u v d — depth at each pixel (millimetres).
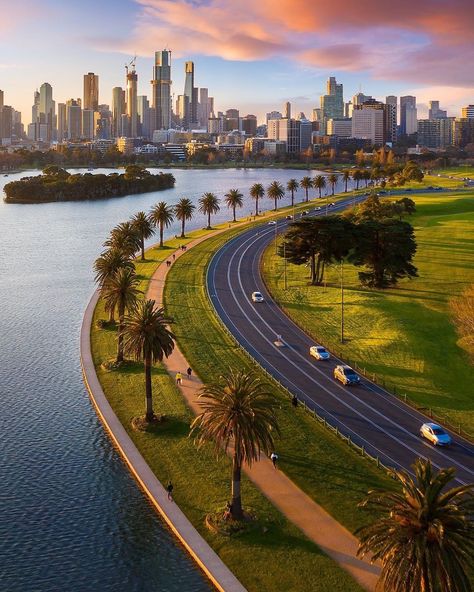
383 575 46406
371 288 164500
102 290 119375
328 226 164125
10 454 89125
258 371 112312
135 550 67875
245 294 168500
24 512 75250
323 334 133375
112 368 116312
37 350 133625
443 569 44312
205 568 63031
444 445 84875
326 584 59344
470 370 111250
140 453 86375
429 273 175625
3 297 178125
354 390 104438
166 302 159375
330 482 76500
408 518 46969
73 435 94562
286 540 66000
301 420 92312
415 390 104000
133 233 178125
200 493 76000
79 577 64188
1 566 65750
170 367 114688
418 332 128625
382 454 83062
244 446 66625
